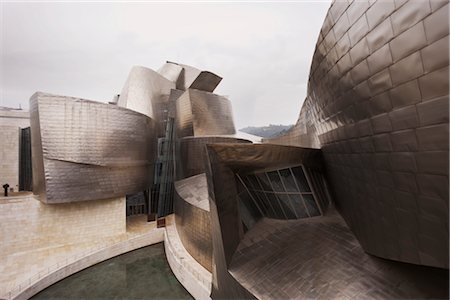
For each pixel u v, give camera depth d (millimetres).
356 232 7641
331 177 9547
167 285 15023
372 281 6109
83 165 18656
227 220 9484
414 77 3768
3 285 13867
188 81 39625
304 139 16516
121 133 20938
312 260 7762
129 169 21625
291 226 10234
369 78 4727
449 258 3779
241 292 7980
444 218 3744
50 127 17344
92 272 16672
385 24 4098
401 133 4266
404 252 4988
